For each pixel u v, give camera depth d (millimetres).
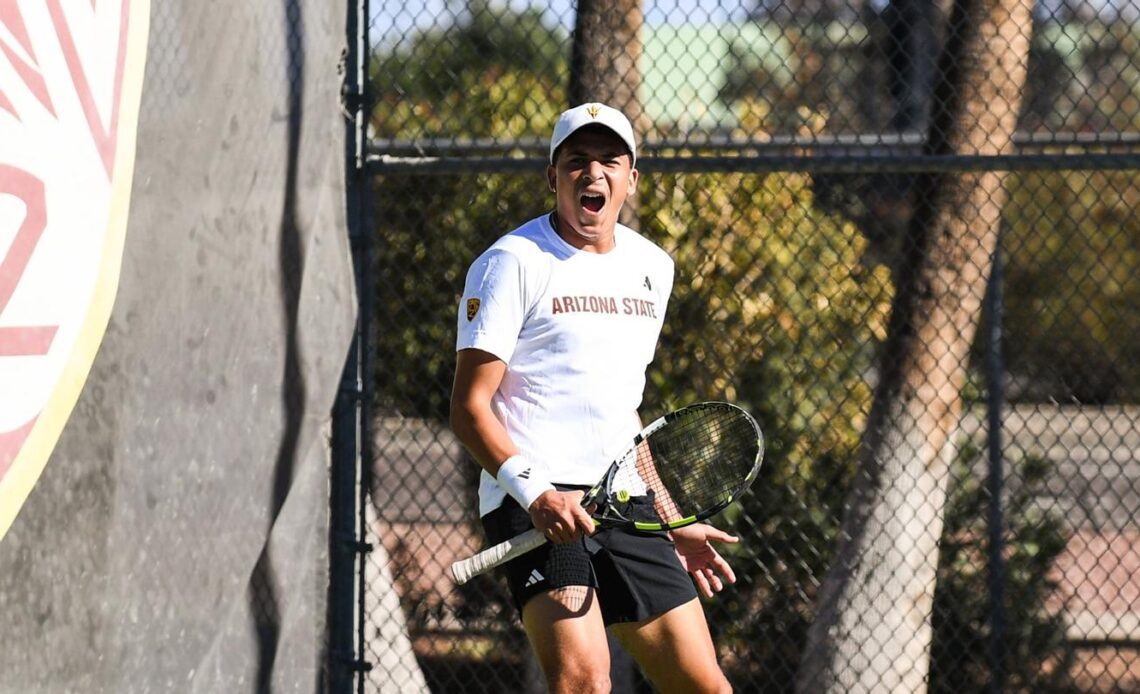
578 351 11977
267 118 13602
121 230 11203
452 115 22016
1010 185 22453
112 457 11141
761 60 22203
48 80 10172
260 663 13711
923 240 18906
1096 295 28297
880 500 18938
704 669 12281
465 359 11828
